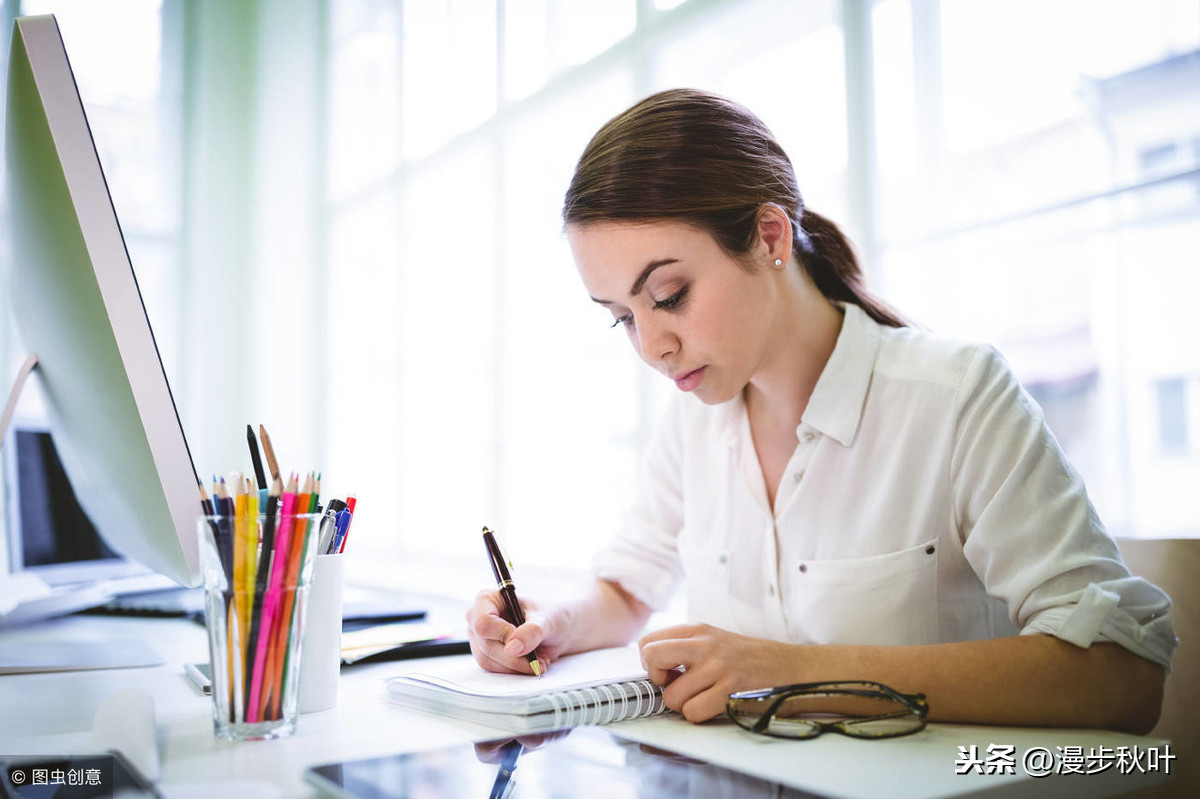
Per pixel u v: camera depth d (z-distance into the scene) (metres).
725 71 1.97
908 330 1.04
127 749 0.60
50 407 1.11
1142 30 1.39
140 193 3.43
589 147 0.90
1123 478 1.44
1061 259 1.49
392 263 3.10
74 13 3.33
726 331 0.88
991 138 1.57
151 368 0.74
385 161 3.14
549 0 2.40
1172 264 1.37
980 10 1.58
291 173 3.48
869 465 0.98
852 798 0.52
